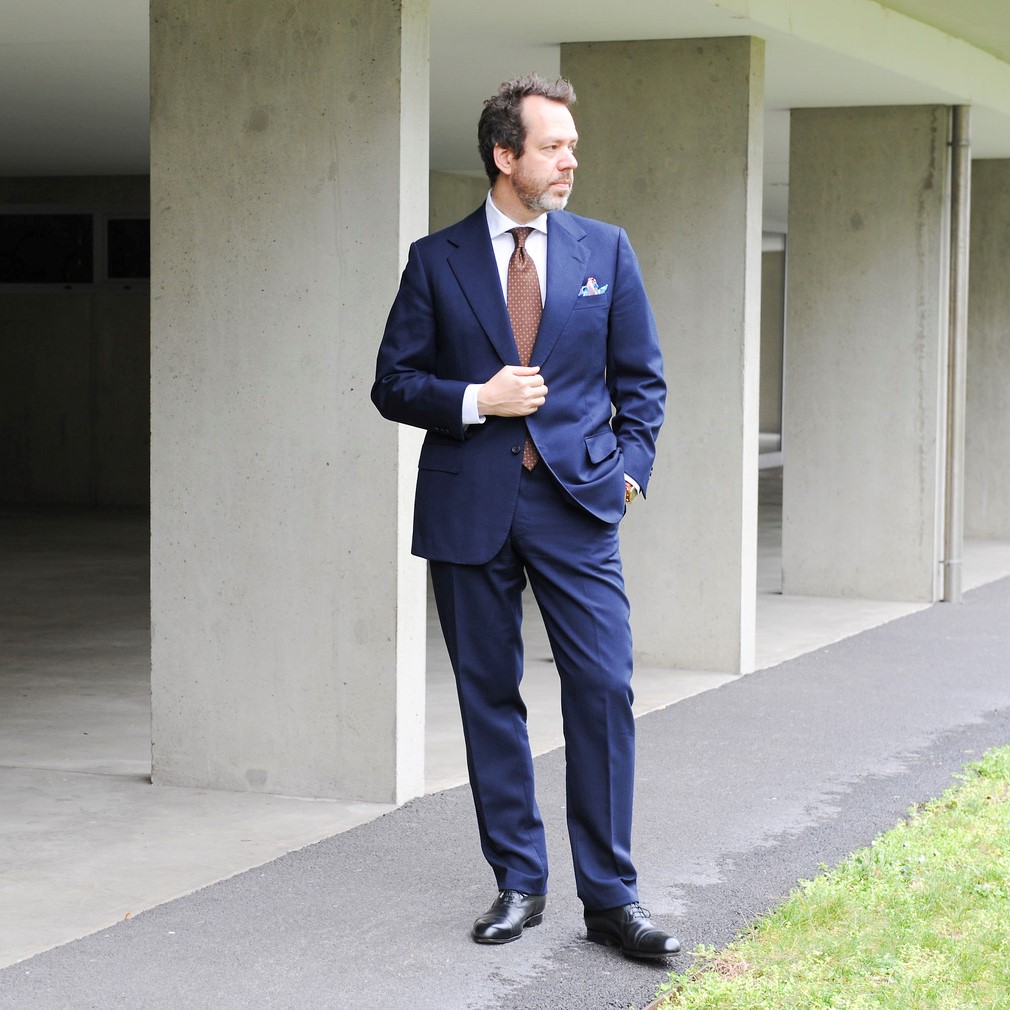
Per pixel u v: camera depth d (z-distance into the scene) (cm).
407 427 612
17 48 979
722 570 932
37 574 1358
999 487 1642
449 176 1803
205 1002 416
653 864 544
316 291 614
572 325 443
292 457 621
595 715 446
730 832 587
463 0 809
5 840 566
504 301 446
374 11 601
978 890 504
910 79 1072
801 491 1249
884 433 1224
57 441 1989
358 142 606
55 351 1977
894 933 463
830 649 1012
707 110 914
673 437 938
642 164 929
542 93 435
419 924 477
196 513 635
